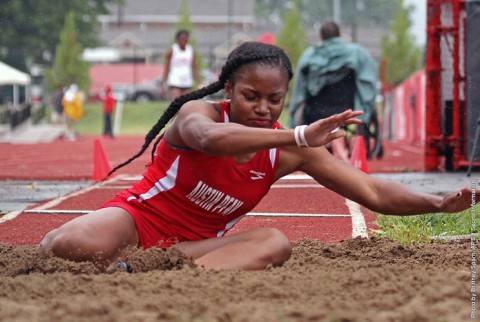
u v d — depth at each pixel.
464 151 23.00
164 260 7.91
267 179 8.09
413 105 43.56
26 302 6.59
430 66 23.20
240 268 7.82
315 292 6.88
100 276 7.45
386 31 159.75
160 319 6.07
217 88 7.86
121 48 146.50
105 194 17.89
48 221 13.88
